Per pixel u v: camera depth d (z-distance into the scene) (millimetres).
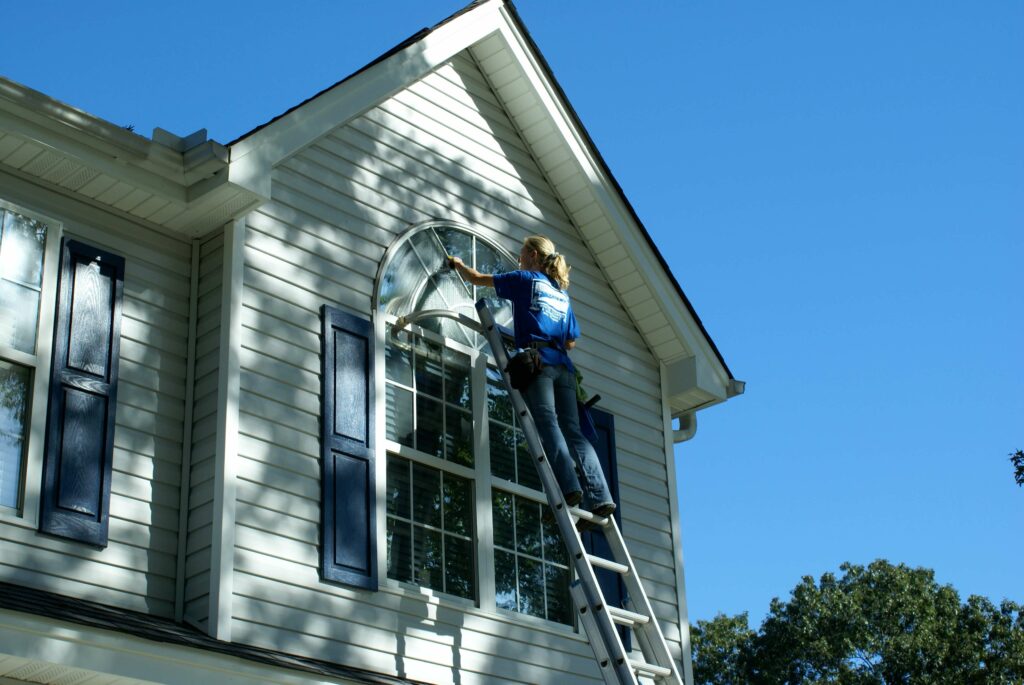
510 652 8922
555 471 8141
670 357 11273
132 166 8039
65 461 7402
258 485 7895
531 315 8609
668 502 10734
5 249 7625
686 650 10203
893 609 35500
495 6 10500
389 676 8055
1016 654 33562
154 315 8188
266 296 8422
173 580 7645
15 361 7434
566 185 10984
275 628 7633
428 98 10195
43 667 6109
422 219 9703
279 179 8812
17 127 7562
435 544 8836
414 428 8992
